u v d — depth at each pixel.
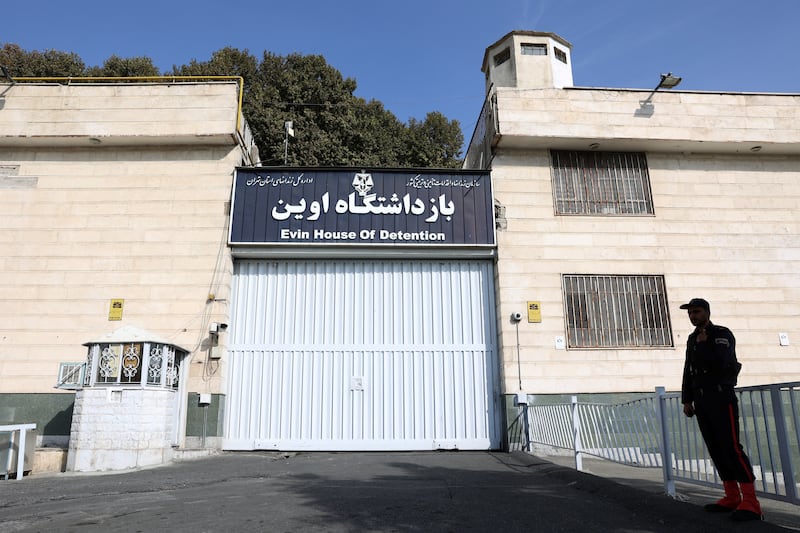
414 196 13.10
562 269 12.85
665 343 12.55
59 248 12.59
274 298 12.85
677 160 13.83
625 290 12.84
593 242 13.06
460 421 12.33
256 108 27.42
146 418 9.75
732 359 4.67
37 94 13.05
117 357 9.98
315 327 12.72
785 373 12.51
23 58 28.45
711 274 13.03
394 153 32.59
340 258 12.99
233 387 12.35
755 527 4.05
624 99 13.47
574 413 8.23
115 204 12.88
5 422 11.62
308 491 6.34
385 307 12.88
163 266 12.51
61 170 13.06
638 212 13.39
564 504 5.46
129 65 29.44
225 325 12.22
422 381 12.52
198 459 10.63
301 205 12.92
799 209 13.64
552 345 12.37
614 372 12.30
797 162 13.98
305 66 30.53
